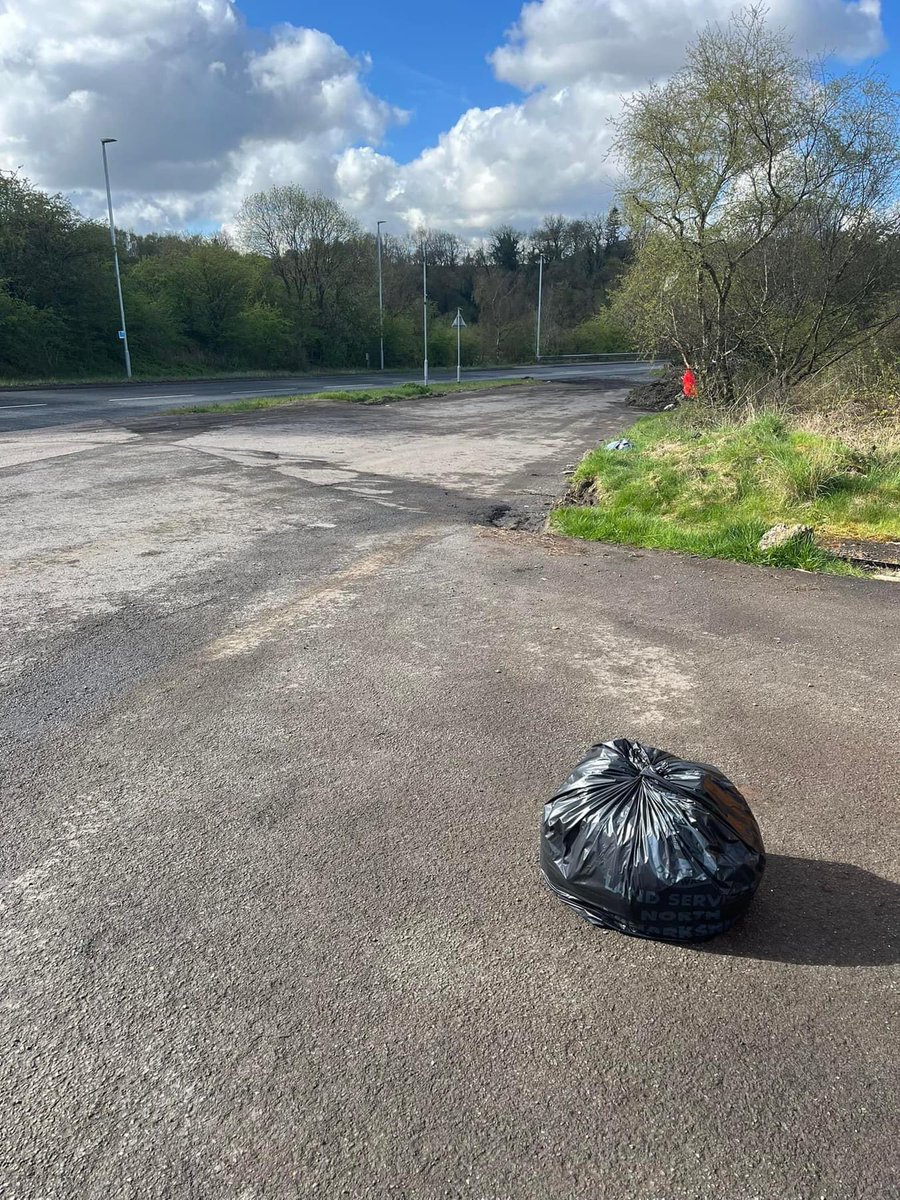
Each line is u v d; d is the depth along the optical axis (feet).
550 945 7.91
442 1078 6.40
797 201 52.54
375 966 7.57
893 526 25.04
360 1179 5.58
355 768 11.09
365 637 16.16
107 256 121.19
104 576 20.03
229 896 8.50
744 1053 6.70
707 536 24.23
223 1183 5.54
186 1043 6.68
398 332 204.44
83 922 8.08
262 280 172.45
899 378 46.50
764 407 47.26
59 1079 6.33
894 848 9.57
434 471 39.63
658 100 53.52
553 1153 5.79
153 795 10.36
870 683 14.33
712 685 14.12
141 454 41.01
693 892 7.69
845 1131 6.00
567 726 12.45
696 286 56.70
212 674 14.19
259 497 31.01
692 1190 5.54
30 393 83.87
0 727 12.08
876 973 7.64
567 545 24.41
